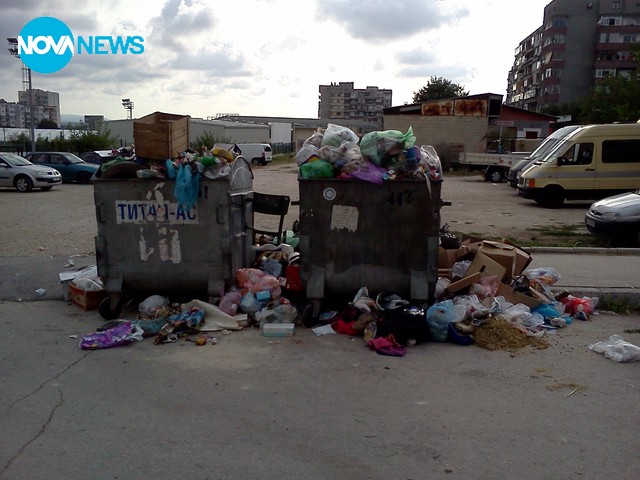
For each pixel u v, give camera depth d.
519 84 115.31
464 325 5.77
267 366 5.16
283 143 76.00
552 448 3.71
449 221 14.95
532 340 5.78
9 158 23.78
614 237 10.96
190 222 6.47
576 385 4.73
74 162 27.22
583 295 7.22
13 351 5.59
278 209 7.77
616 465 3.50
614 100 40.72
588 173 17.61
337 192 6.19
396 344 5.52
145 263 6.55
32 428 4.00
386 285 6.26
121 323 6.24
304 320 6.21
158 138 6.45
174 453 3.65
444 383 4.77
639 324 6.50
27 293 7.59
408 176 6.14
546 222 14.81
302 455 3.62
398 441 3.80
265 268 7.11
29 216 15.34
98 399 4.48
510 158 28.47
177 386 4.73
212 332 6.09
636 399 4.46
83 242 11.30
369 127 116.81
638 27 85.25
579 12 87.62
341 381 4.82
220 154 6.75
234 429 3.97
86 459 3.59
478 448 3.71
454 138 39.34
